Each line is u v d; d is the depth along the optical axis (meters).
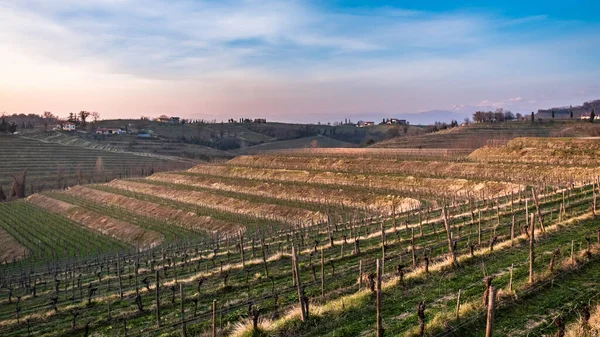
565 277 23.03
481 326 18.28
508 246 30.06
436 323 18.17
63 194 137.75
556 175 68.06
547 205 44.25
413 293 23.00
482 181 71.19
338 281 27.89
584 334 16.47
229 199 95.19
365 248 37.09
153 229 81.69
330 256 36.16
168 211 94.06
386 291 23.39
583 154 77.12
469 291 22.25
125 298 32.47
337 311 21.00
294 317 20.47
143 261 54.84
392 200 72.62
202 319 24.27
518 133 173.75
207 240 66.06
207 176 130.88
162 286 34.25
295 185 96.81
